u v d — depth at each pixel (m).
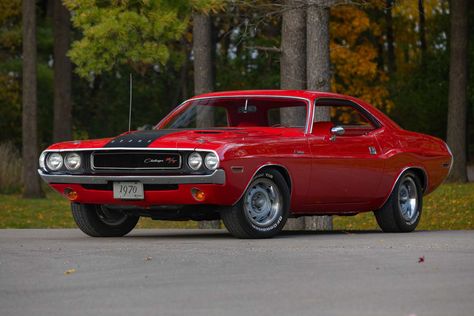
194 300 7.89
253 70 47.47
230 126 15.51
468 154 59.28
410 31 59.47
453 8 40.22
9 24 49.16
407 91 56.44
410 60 61.56
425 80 56.31
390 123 16.58
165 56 23.28
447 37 54.72
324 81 21.56
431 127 56.44
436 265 10.19
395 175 16.25
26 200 35.28
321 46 21.55
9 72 48.56
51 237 15.36
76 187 14.43
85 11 23.14
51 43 49.81
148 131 14.48
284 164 14.25
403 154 16.41
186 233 16.73
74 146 14.45
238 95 15.64
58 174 14.48
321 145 14.91
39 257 11.24
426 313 7.17
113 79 55.56
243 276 9.36
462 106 40.09
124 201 14.08
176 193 13.66
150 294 8.23
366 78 45.44
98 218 15.27
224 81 48.09
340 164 15.17
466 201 31.34
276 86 46.66
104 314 7.27
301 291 8.32
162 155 13.69
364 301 7.76
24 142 36.62
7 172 39.34
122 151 13.91
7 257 11.27
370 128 16.17
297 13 22.45
